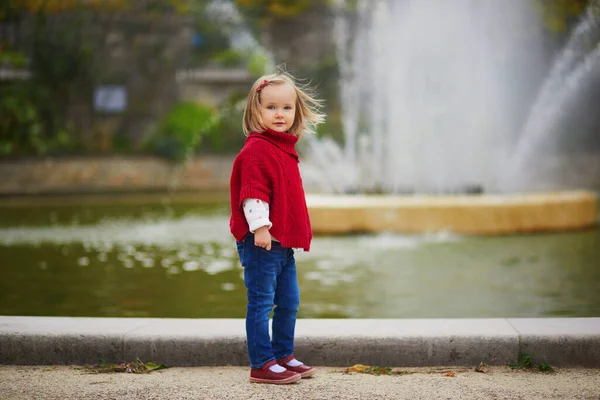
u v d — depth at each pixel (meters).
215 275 5.90
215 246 7.96
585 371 2.71
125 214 12.60
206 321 3.09
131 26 25.08
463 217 8.83
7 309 4.57
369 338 2.82
